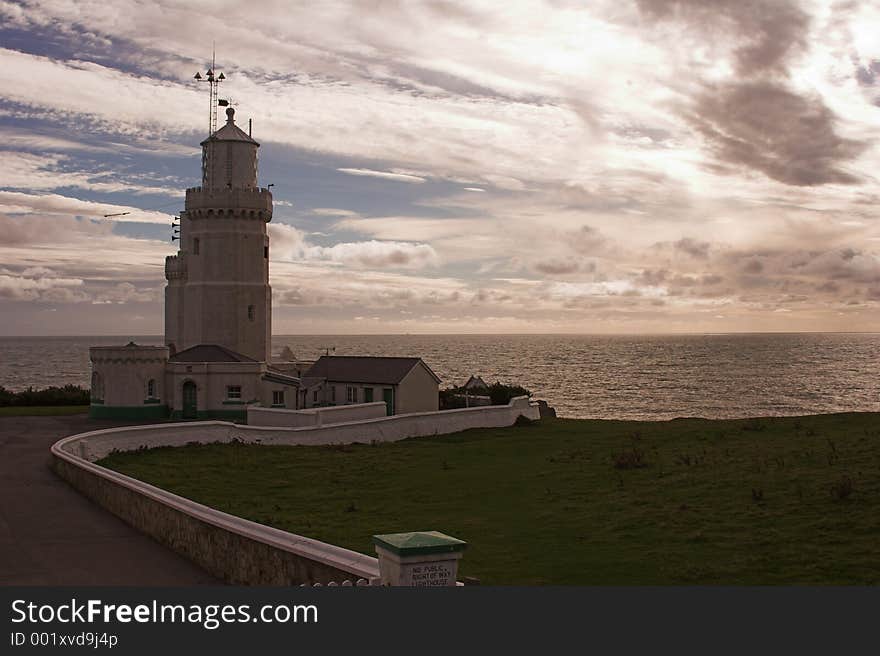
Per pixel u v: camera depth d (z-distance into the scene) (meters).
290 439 50.41
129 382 62.31
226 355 65.75
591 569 20.92
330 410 55.19
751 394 152.00
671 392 156.25
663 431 50.72
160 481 36.59
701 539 23.52
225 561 19.48
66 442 39.81
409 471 40.22
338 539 24.94
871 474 29.31
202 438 48.59
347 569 14.98
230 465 41.56
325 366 69.25
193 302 74.94
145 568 20.62
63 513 28.05
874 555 21.00
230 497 33.09
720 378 196.12
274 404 64.44
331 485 36.34
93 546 23.12
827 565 20.42
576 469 37.88
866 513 24.66
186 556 21.69
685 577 19.92
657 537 24.06
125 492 26.67
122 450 44.75
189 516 21.52
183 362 63.41
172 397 63.19
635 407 127.69
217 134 77.38
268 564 17.66
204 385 63.03
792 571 20.19
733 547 22.55
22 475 36.75
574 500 30.58
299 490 35.03
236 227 74.50
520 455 45.09
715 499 28.36
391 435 54.03
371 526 27.14
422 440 53.84
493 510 29.80
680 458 37.16
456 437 55.31
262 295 75.75
